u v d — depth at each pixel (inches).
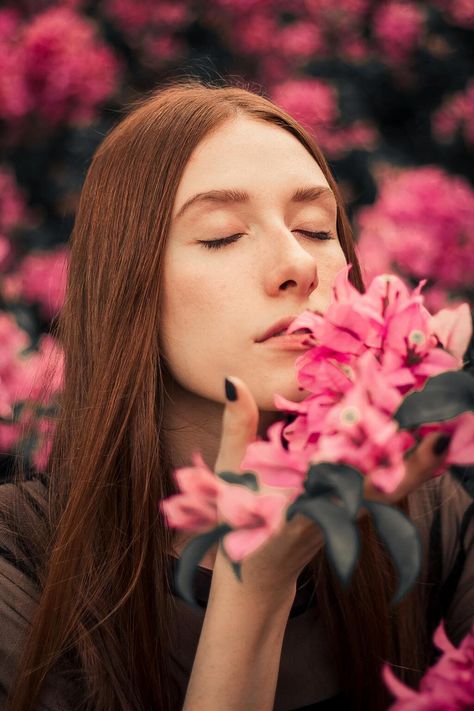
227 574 26.4
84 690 34.7
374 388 20.7
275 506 20.3
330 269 35.5
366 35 102.7
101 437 36.4
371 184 92.8
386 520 18.6
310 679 36.6
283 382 31.9
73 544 35.2
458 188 84.0
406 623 38.6
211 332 33.0
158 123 37.1
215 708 26.5
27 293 86.4
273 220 33.3
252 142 34.8
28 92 92.9
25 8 99.4
